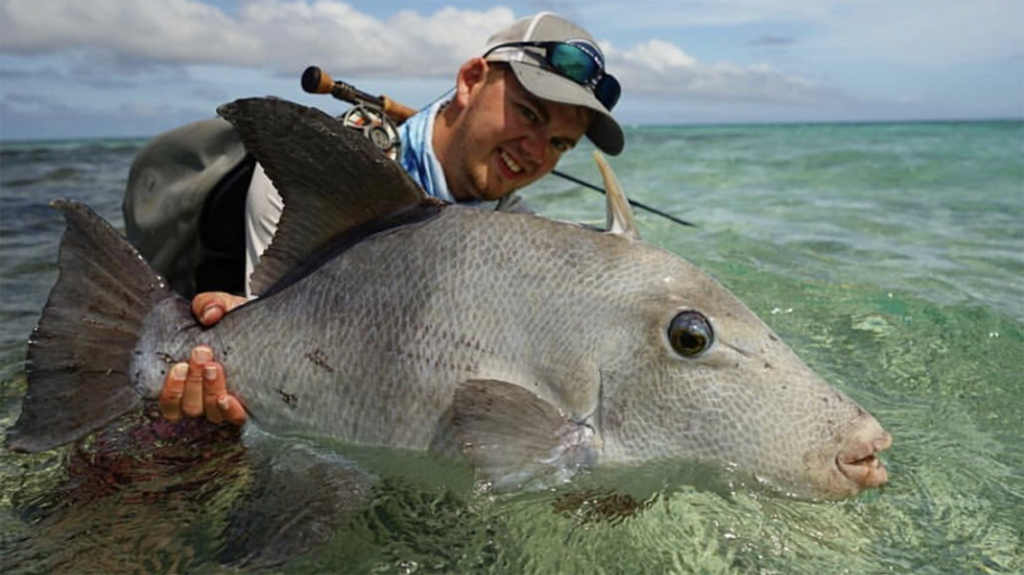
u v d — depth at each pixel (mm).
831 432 631
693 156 4984
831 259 1558
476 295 649
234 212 993
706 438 638
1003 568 580
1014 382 932
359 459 666
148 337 725
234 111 635
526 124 909
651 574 569
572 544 596
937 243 1756
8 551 580
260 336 696
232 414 699
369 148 643
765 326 670
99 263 727
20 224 1923
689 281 662
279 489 641
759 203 2471
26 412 708
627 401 639
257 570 559
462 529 609
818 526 621
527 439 625
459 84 925
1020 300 1251
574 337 640
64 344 717
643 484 645
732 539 604
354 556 578
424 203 676
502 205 1013
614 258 659
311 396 678
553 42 897
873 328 1115
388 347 658
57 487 671
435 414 645
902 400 883
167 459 695
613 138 988
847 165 4133
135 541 591
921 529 624
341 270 684
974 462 735
